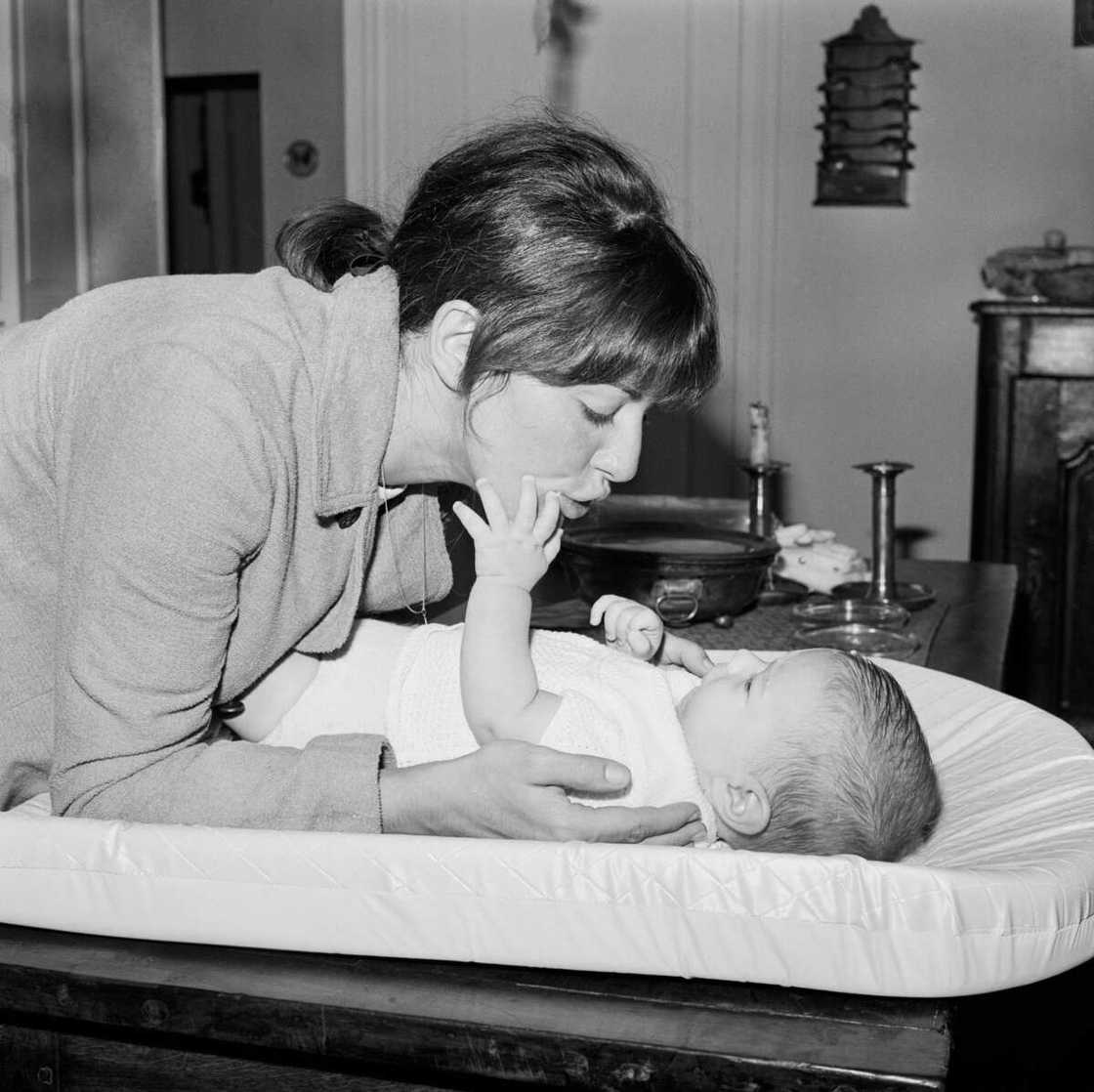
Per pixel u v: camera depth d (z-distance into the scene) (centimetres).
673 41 427
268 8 479
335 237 128
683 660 155
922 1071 87
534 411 112
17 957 104
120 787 109
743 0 422
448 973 102
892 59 413
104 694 105
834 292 430
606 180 113
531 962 101
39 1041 106
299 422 111
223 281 118
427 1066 96
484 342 109
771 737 131
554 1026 94
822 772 129
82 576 103
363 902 101
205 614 105
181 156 556
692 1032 93
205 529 103
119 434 103
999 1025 127
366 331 113
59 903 106
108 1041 105
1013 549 357
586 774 108
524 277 108
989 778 135
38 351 115
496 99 437
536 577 128
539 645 142
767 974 97
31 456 115
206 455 102
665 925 98
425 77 440
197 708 110
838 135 420
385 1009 96
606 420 115
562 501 125
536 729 126
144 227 390
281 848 102
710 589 196
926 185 420
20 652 120
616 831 108
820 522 441
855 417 434
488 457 118
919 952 94
